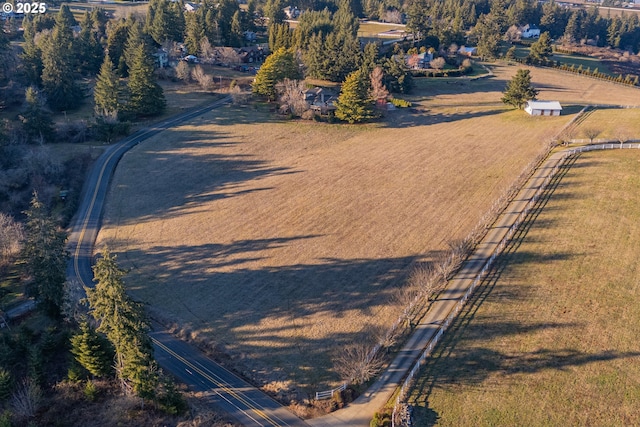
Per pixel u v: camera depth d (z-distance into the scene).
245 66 154.50
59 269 53.03
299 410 44.38
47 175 88.69
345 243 68.81
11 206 81.25
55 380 47.75
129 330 41.66
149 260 66.19
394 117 120.25
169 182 87.81
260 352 50.94
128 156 97.25
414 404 43.66
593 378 45.62
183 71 137.50
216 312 56.66
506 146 99.81
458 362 47.84
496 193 80.88
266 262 65.19
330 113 117.94
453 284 59.19
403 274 62.03
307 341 51.97
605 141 93.56
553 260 62.16
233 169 93.06
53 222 53.72
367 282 60.81
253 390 46.94
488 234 68.81
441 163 93.56
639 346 49.09
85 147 100.62
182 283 61.62
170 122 114.94
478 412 42.59
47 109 114.31
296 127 113.69
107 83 112.38
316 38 141.88
